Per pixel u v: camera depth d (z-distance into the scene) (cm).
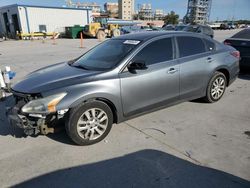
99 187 283
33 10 3428
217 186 281
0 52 1592
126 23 4575
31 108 337
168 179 294
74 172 310
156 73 420
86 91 352
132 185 285
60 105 339
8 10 3594
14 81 762
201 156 338
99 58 434
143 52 416
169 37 458
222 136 394
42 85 356
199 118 464
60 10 3647
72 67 432
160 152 350
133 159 335
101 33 3288
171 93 453
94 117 370
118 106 388
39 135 402
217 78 535
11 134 408
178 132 410
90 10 3947
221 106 527
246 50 768
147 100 421
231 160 329
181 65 457
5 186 286
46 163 328
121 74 386
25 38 3139
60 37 3559
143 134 404
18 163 329
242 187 279
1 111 504
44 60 1209
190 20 8300
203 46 513
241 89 663
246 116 473
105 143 377
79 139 362
